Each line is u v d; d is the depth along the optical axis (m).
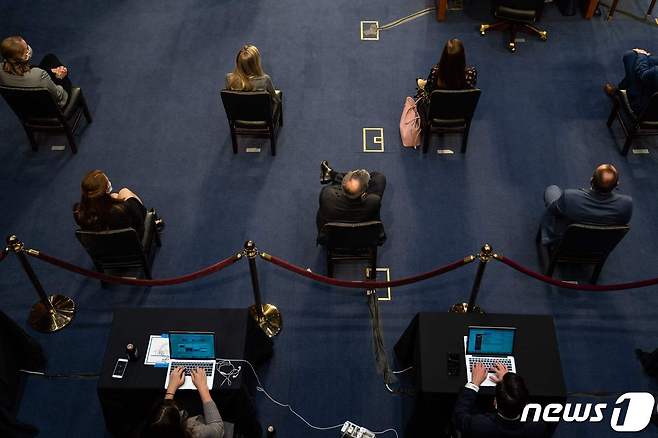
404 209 7.70
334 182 7.35
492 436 5.21
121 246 6.53
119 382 5.70
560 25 9.52
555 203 6.87
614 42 9.34
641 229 7.57
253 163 8.09
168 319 6.02
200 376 5.64
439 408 5.79
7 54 7.36
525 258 7.36
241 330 5.98
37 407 6.37
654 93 7.39
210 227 7.58
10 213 7.69
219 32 9.45
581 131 8.41
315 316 6.95
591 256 6.82
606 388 6.52
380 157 8.14
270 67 9.03
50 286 7.13
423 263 7.31
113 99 8.72
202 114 8.58
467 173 8.02
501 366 5.65
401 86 8.84
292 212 7.70
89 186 6.24
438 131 8.02
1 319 6.16
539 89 8.82
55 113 7.77
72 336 6.82
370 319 6.93
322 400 6.42
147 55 9.20
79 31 9.46
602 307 7.04
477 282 6.38
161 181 7.95
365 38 9.38
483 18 9.61
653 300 7.08
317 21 9.58
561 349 6.75
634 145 8.27
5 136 8.36
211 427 5.36
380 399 6.42
